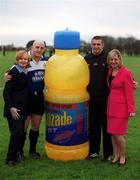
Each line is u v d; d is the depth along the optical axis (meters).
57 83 4.05
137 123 6.48
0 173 3.80
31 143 4.34
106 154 4.24
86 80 4.12
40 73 4.14
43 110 4.26
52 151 4.22
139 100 9.02
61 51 4.12
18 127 3.96
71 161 4.18
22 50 4.09
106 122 4.16
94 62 4.14
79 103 4.10
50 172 3.85
